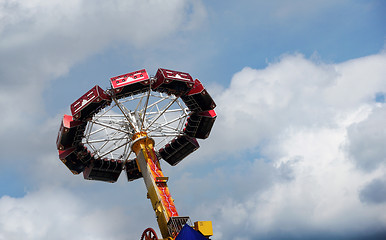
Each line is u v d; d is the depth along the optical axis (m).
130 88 63.50
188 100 69.44
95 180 79.62
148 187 65.31
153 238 62.44
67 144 68.69
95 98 61.44
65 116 65.44
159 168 66.38
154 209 63.59
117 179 80.88
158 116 69.56
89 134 69.38
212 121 73.94
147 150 67.25
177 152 79.06
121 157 78.75
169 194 63.56
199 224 59.16
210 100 69.69
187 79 64.62
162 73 63.28
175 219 60.00
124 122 73.44
